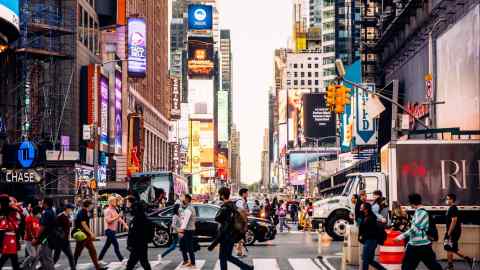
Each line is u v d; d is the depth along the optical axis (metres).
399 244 18.52
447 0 57.22
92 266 23.00
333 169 122.81
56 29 76.00
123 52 110.75
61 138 74.75
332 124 165.62
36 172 54.91
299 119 183.62
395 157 28.28
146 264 18.23
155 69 157.25
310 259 25.05
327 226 34.81
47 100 75.06
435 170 28.19
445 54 58.31
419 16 66.44
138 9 131.50
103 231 44.31
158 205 47.22
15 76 69.44
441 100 59.50
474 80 50.78
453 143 28.20
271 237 32.59
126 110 108.56
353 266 22.23
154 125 153.62
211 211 30.77
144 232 18.12
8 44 57.34
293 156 164.25
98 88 82.06
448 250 20.06
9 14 52.41
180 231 21.55
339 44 181.00
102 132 83.00
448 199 20.09
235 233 17.00
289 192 161.88
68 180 64.81
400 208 21.83
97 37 93.38
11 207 18.70
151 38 150.62
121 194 80.62
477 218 28.16
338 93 32.00
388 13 83.62
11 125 67.19
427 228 15.90
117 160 108.56
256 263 23.55
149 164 145.38
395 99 68.00
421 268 21.55
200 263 23.75
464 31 53.12
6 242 18.41
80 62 82.31
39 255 18.36
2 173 54.78
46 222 18.09
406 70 73.44
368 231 17.19
